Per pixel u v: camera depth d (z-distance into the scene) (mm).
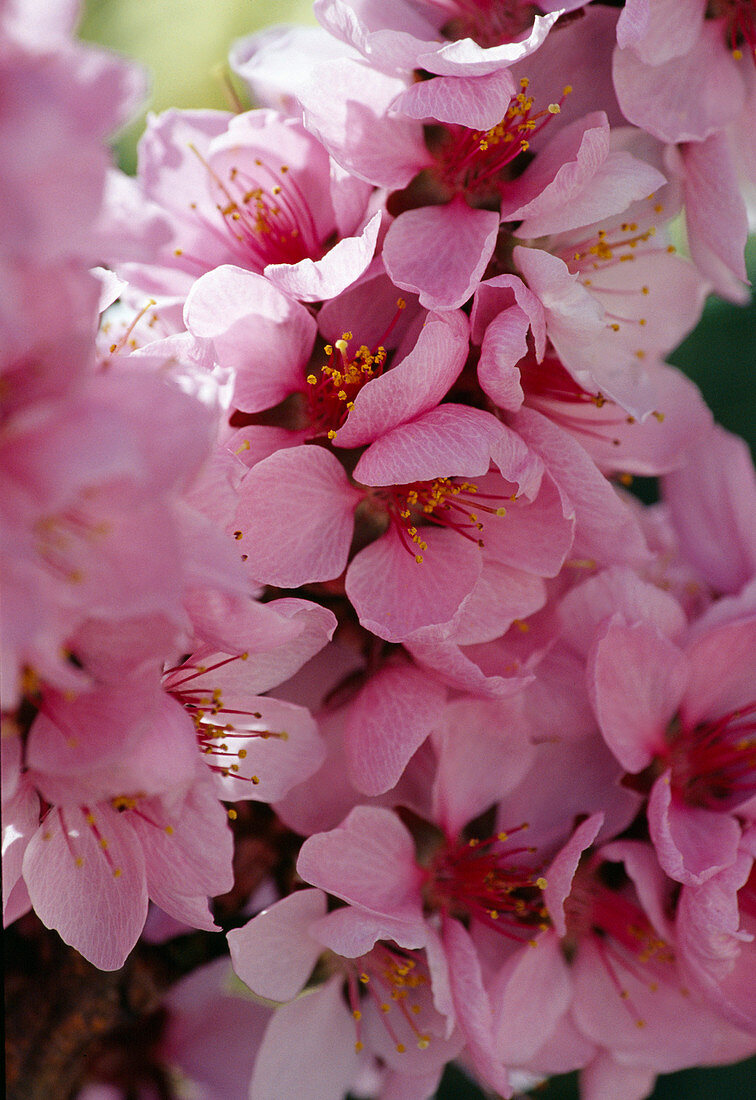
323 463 362
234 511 342
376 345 367
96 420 318
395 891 369
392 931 359
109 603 324
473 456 352
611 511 366
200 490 340
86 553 324
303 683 375
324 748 367
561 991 381
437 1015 376
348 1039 379
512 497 363
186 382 337
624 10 362
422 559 368
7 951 376
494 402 363
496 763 379
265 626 345
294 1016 375
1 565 318
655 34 379
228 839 350
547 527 368
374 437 359
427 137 371
